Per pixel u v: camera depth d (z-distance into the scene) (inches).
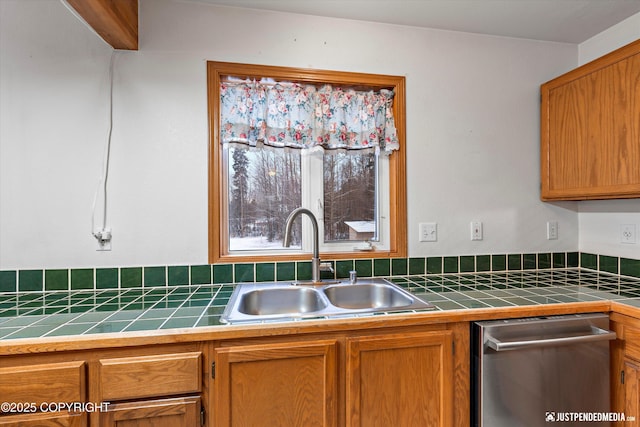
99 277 59.2
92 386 38.2
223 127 63.7
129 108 59.9
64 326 40.3
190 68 61.8
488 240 73.8
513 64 75.0
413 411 45.6
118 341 37.9
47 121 57.6
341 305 62.2
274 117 65.5
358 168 71.7
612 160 59.0
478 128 73.3
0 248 56.5
